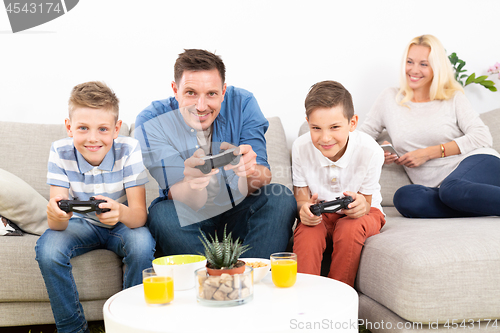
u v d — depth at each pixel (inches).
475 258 41.2
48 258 46.7
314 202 55.7
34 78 78.4
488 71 91.5
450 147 72.5
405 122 76.9
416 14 90.4
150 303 33.8
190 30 83.4
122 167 54.4
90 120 50.4
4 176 54.7
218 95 54.4
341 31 87.9
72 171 53.5
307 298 33.9
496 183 65.7
